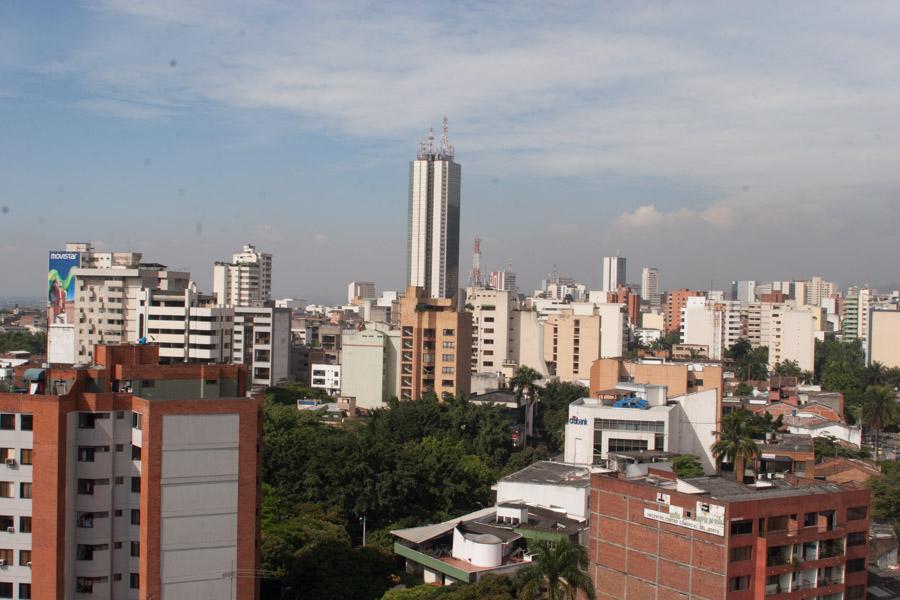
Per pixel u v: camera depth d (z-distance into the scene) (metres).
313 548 106.69
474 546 103.44
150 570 82.62
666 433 156.12
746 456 135.62
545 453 179.12
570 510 119.94
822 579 93.19
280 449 139.38
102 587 86.69
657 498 94.81
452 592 92.06
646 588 95.69
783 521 90.94
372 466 131.88
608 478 101.19
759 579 88.94
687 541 91.56
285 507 123.38
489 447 180.12
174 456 83.44
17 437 84.25
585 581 79.69
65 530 85.00
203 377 91.44
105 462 86.69
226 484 85.19
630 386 173.38
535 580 80.00
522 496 123.81
